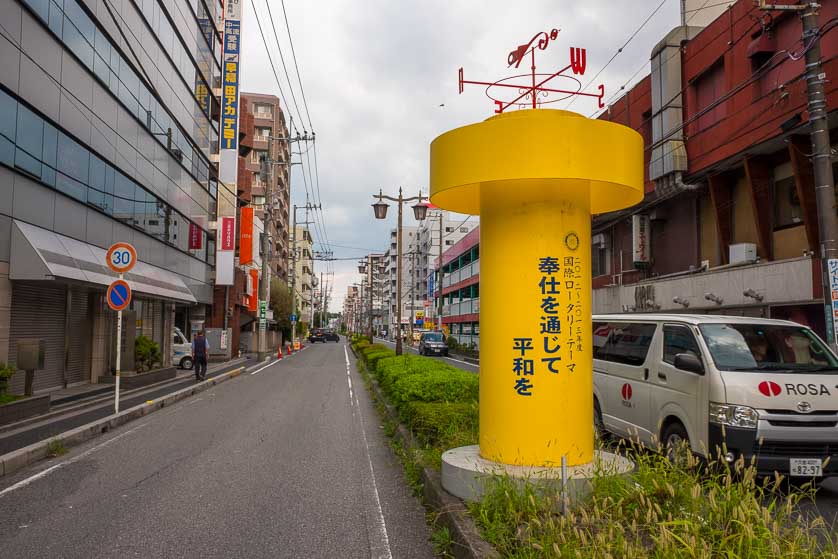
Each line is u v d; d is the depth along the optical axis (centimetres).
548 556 342
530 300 530
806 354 681
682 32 1858
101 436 1009
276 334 6338
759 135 1454
